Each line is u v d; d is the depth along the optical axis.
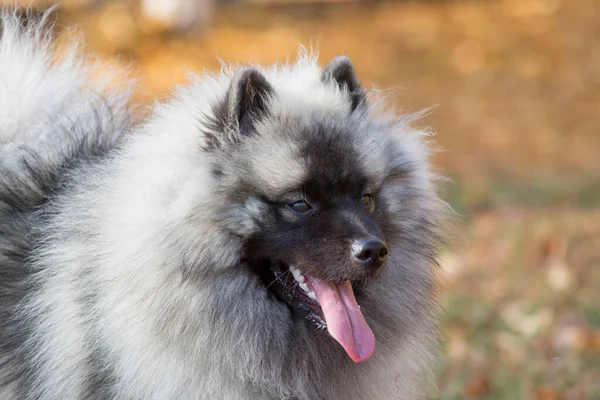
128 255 5.29
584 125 19.88
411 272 5.99
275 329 5.55
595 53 23.73
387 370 5.98
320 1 26.20
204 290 5.38
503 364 8.91
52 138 6.55
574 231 12.88
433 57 23.42
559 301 10.27
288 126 5.55
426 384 6.91
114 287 5.31
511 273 11.41
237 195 5.42
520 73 22.70
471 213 14.29
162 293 5.27
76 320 5.50
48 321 5.61
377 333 5.88
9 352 5.76
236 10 25.02
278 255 5.50
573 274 11.05
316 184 5.46
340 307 5.49
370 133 5.77
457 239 12.19
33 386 5.63
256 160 5.43
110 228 5.42
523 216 13.99
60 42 9.45
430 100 21.14
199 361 5.36
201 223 5.33
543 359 8.92
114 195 5.52
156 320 5.27
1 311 5.85
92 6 20.31
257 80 5.61
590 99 21.28
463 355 9.09
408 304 5.98
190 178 5.36
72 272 5.56
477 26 25.38
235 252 5.43
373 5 26.48
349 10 25.97
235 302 5.46
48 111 6.87
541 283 10.97
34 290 5.77
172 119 5.73
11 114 6.73
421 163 6.16
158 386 5.29
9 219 6.07
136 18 20.66
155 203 5.33
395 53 23.47
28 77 6.98
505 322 9.88
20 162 6.32
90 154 6.37
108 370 5.37
